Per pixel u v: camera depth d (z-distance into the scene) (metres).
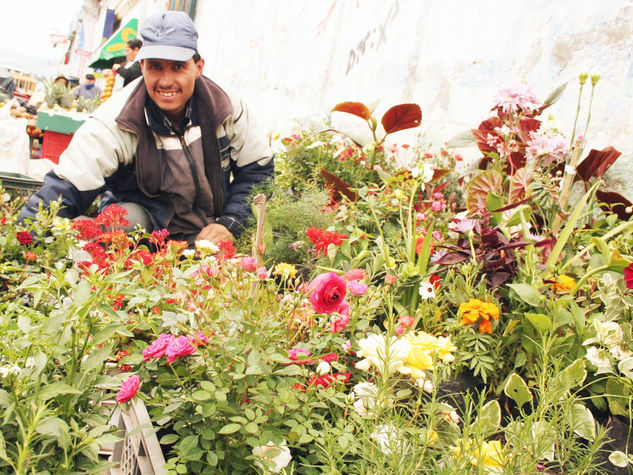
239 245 2.87
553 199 2.15
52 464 0.87
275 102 7.33
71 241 2.24
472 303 1.48
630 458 1.16
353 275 1.54
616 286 1.47
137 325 1.26
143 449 1.05
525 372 1.50
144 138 3.03
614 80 2.52
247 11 9.09
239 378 1.02
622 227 1.67
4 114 5.80
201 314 1.18
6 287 2.02
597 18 2.65
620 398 1.32
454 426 1.10
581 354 1.41
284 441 1.05
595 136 2.56
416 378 1.12
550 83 2.90
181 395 1.04
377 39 4.89
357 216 2.54
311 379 1.20
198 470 0.99
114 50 13.84
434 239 2.02
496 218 1.88
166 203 3.29
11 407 0.78
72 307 0.89
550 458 1.12
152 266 1.50
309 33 6.59
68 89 9.54
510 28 3.26
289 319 1.32
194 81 3.06
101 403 1.15
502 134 2.35
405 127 3.23
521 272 1.64
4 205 2.65
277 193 3.14
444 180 3.34
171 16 2.96
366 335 1.43
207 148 3.21
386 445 1.01
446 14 3.94
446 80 3.82
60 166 2.83
